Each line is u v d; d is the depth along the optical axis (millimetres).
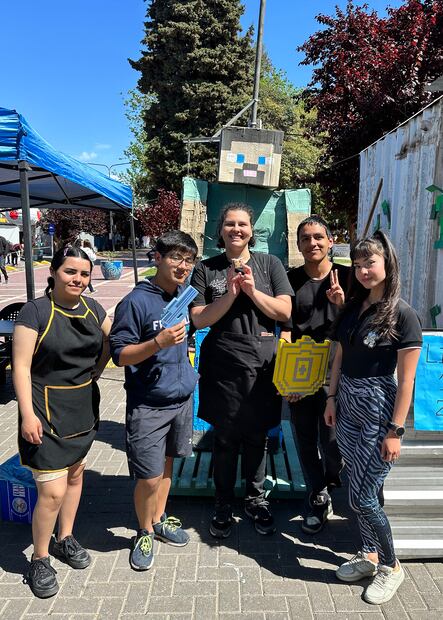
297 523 3248
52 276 2531
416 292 3465
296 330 3096
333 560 2848
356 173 9180
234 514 3350
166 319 2422
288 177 23906
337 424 2641
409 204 3625
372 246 2330
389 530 2498
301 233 2980
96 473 3951
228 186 4258
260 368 2824
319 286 3047
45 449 2461
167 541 2996
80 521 3262
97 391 2744
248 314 2807
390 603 2482
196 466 3770
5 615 2414
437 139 3139
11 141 4297
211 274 2889
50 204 8062
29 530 3145
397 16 8758
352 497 2486
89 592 2578
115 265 21203
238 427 2873
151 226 22969
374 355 2396
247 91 25750
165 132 26000
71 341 2475
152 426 2645
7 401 5859
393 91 8062
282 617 2400
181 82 25406
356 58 8742
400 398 2318
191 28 24734
